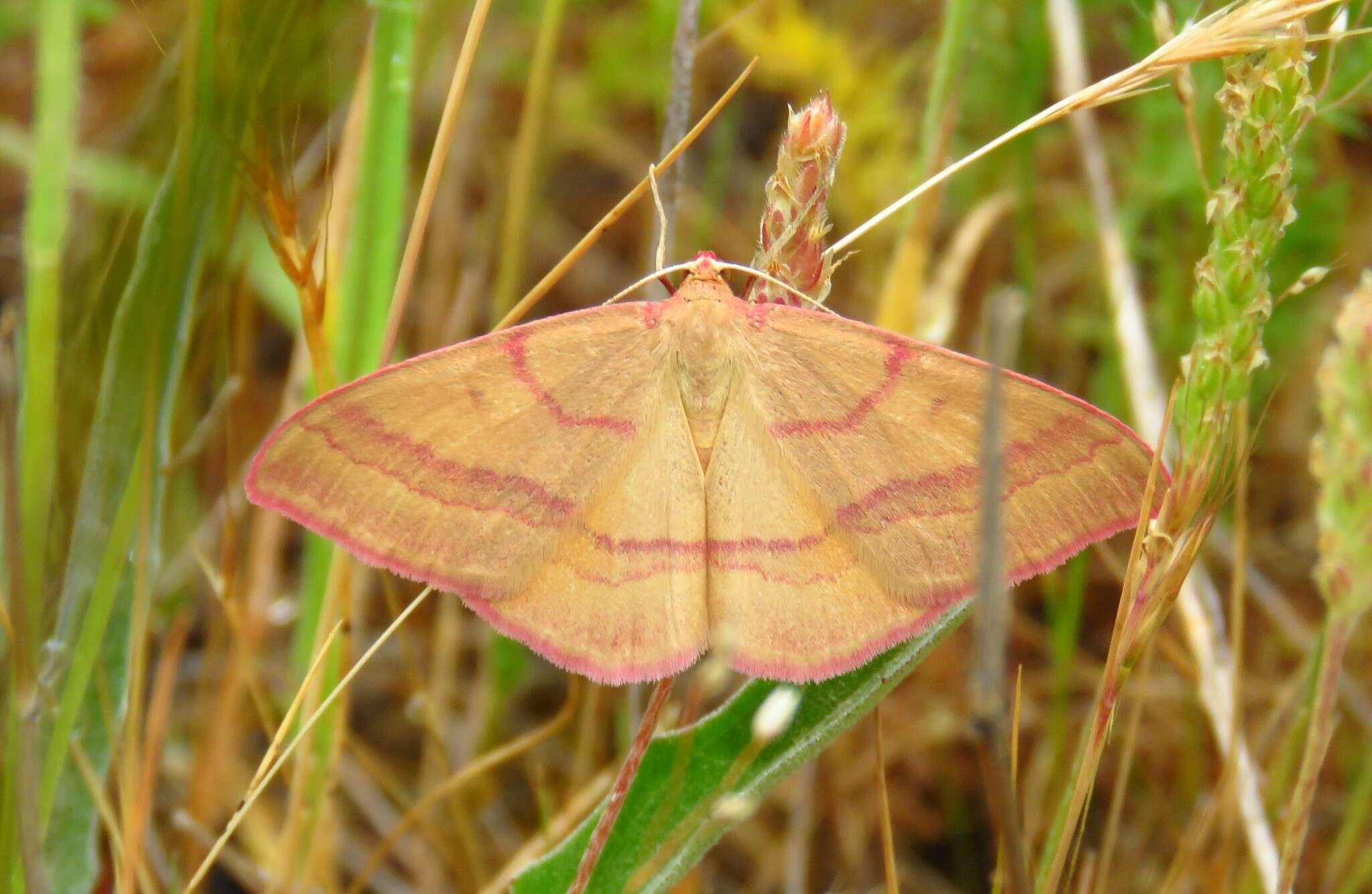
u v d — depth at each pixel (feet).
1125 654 0.26
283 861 0.30
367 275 0.30
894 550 0.28
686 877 0.32
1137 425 0.34
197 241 0.29
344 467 0.27
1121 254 0.34
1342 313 0.25
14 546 0.26
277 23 0.27
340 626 0.28
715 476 0.28
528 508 0.28
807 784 0.34
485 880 0.33
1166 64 0.27
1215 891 0.30
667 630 0.28
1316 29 0.32
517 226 0.34
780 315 0.28
